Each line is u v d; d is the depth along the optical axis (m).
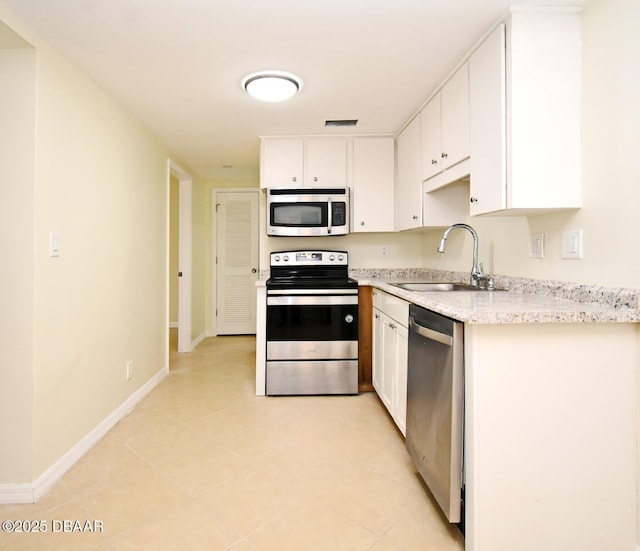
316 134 3.05
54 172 1.75
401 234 3.42
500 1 1.48
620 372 1.27
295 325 2.79
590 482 1.27
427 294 1.81
